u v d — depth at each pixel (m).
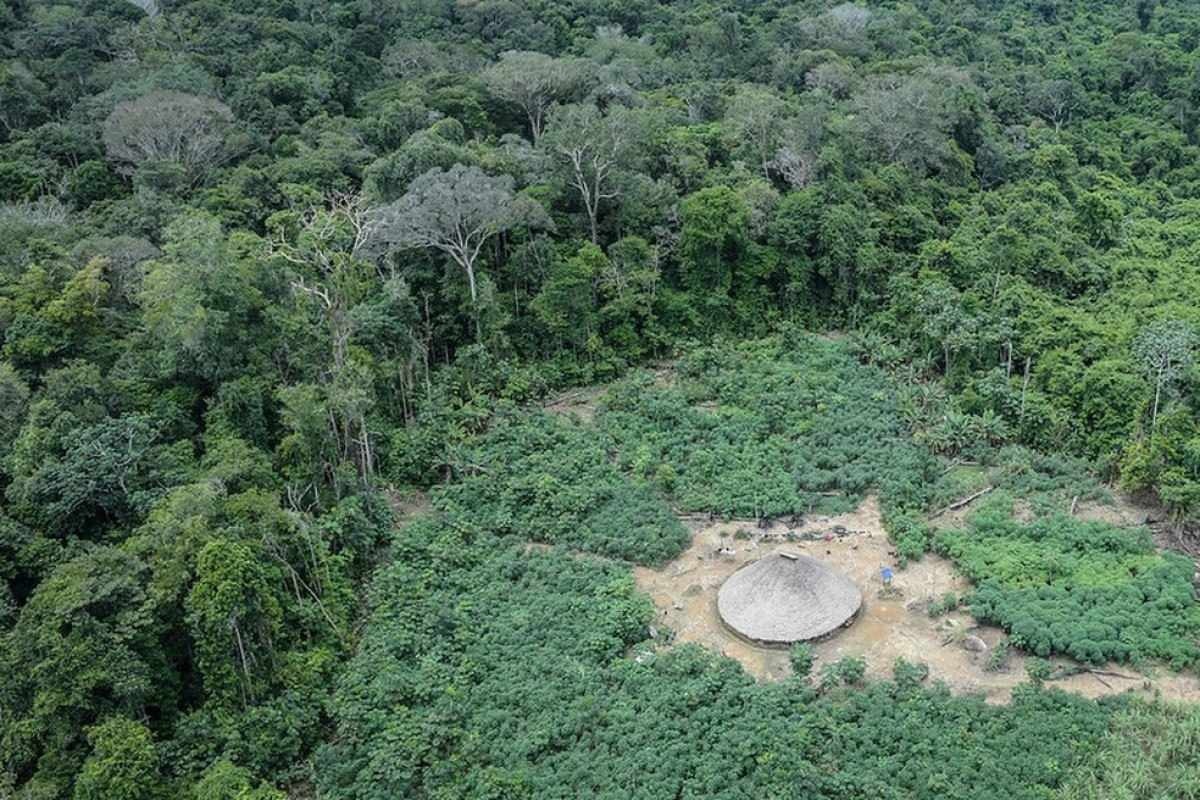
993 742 27.02
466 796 26.66
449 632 32.88
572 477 40.38
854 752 27.11
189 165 56.41
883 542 36.81
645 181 52.47
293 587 32.53
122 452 33.62
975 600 32.75
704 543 37.44
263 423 38.50
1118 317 46.12
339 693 29.84
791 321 51.75
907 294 49.66
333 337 39.88
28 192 53.69
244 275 39.94
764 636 31.95
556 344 48.88
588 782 26.86
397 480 41.16
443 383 44.97
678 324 50.78
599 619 32.91
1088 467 39.84
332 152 55.41
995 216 55.44
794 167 55.59
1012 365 45.16
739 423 43.50
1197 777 25.20
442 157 50.22
